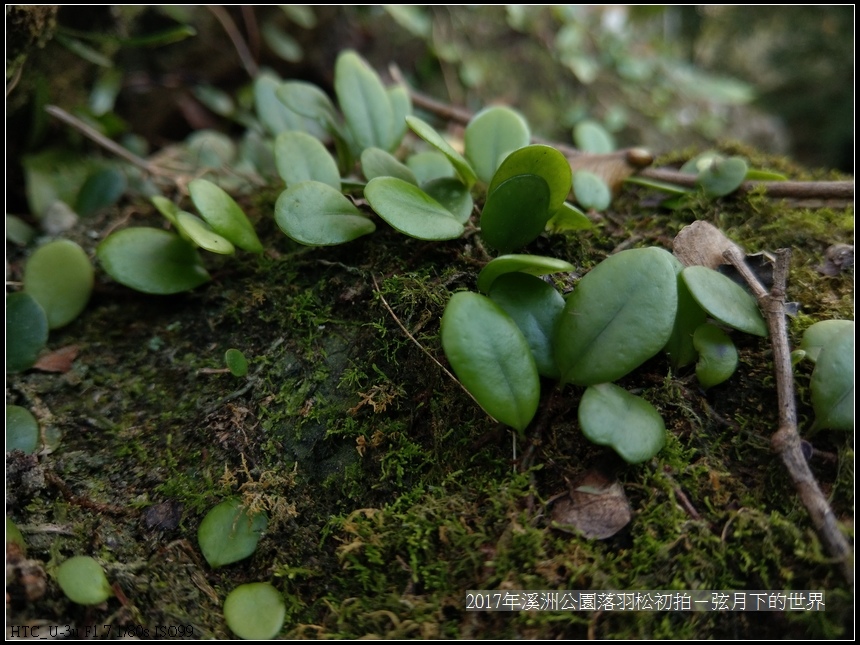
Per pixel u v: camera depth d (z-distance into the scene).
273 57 0.27
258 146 0.20
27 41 0.16
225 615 0.11
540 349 0.12
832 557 0.10
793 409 0.11
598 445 0.12
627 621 0.10
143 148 0.21
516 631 0.11
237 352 0.13
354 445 0.13
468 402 0.12
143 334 0.15
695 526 0.11
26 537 0.12
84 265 0.15
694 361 0.12
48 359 0.14
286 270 0.15
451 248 0.14
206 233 0.14
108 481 0.13
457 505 0.12
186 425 0.13
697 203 0.15
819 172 0.17
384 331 0.13
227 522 0.12
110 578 0.11
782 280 0.12
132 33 0.22
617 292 0.11
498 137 0.14
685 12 0.41
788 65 0.42
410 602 0.11
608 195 0.15
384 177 0.12
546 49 0.33
